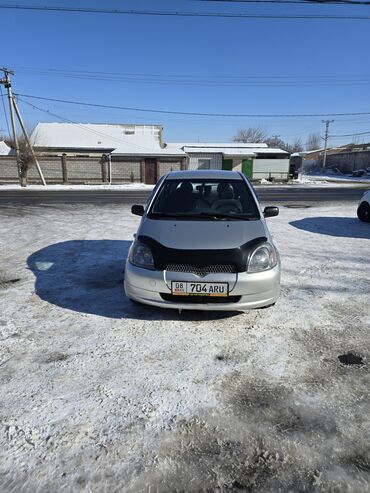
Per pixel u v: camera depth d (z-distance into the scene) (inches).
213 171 197.5
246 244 133.3
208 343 125.0
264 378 106.0
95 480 72.4
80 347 122.0
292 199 663.1
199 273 127.1
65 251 250.5
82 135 1471.5
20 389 99.9
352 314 149.3
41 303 158.2
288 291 174.6
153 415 90.6
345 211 480.1
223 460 77.6
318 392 100.0
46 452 79.0
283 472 74.7
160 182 185.5
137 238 143.3
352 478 73.2
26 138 1024.9
